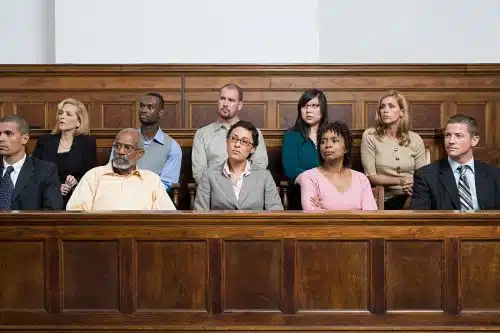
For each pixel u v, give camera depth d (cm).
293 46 735
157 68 695
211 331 349
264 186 438
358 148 546
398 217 346
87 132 527
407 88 693
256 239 351
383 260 349
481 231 349
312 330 348
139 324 352
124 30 730
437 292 350
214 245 351
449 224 348
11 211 362
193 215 348
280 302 351
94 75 698
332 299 351
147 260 353
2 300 355
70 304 354
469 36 755
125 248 352
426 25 758
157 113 513
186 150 549
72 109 519
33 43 759
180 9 735
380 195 458
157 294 353
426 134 550
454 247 349
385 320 349
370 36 758
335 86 694
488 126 691
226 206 429
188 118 695
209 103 695
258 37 736
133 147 433
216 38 736
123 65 695
